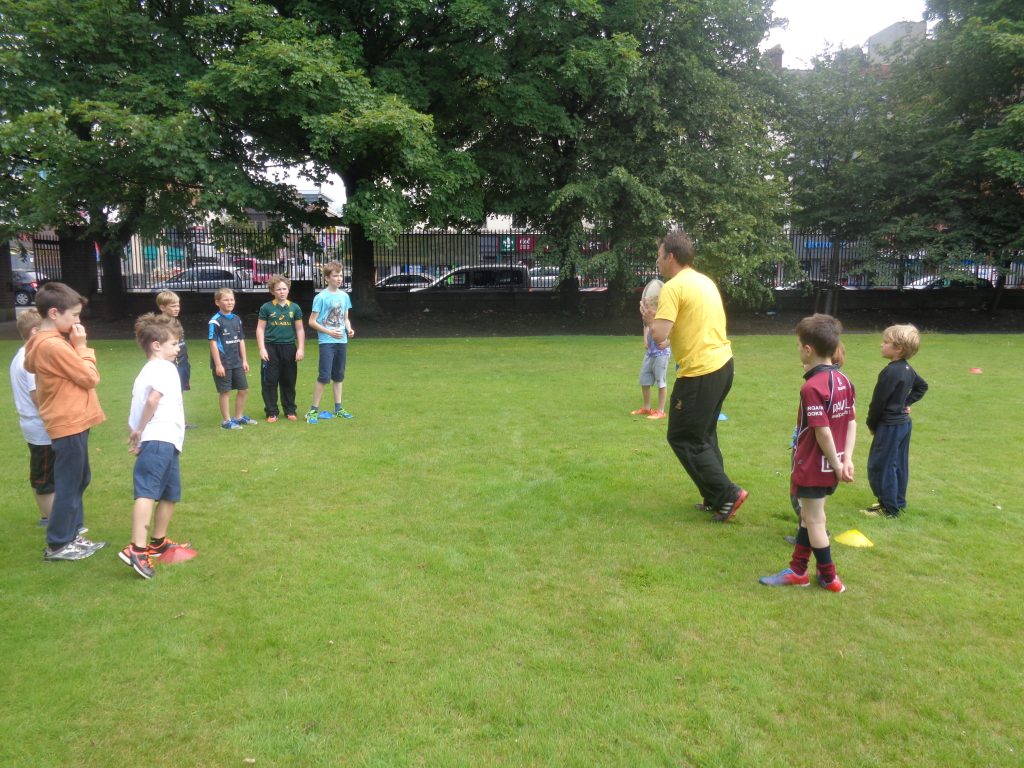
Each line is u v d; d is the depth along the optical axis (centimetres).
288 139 1614
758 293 1906
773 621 363
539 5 1530
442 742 271
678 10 1672
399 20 1549
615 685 308
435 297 2209
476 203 1686
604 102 1733
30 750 267
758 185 1753
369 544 462
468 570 423
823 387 385
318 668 321
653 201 1616
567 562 435
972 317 2208
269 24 1409
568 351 1455
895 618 366
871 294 2308
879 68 2241
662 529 491
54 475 435
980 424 795
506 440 733
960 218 1994
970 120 2045
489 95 1716
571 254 1730
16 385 464
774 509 530
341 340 821
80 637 346
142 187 1520
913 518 508
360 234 1964
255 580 410
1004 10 1866
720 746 270
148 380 425
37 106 1401
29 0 1388
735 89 1777
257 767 259
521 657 331
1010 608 375
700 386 484
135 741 273
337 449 697
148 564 412
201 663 325
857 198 2109
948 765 260
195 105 1472
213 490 573
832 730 279
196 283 2203
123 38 1457
